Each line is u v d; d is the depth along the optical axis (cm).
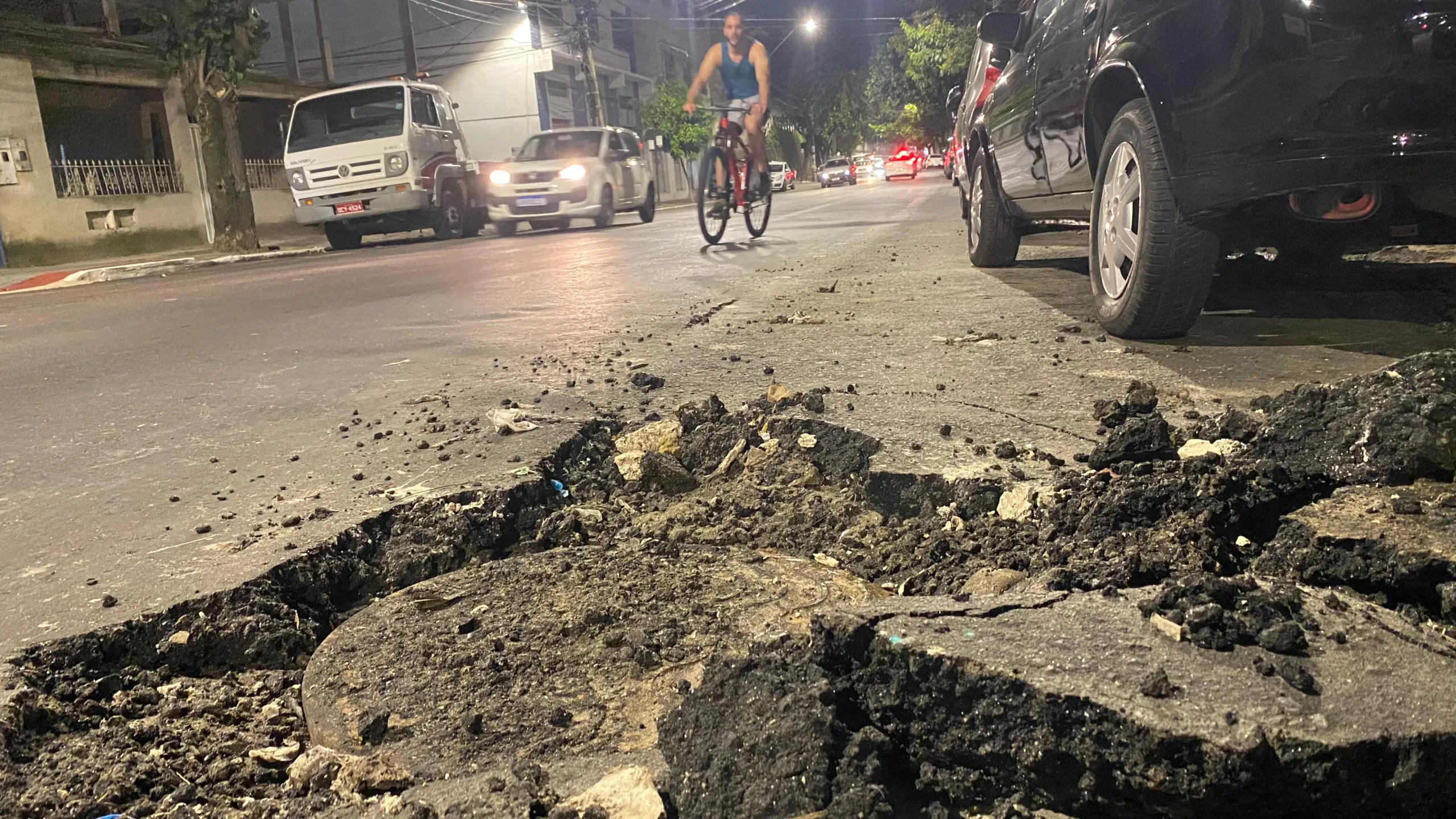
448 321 645
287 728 191
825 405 347
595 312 640
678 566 247
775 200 2772
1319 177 327
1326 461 230
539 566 250
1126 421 285
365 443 349
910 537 252
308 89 2578
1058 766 146
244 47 1789
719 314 593
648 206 2092
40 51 1752
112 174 1908
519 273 954
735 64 1041
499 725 182
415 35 3488
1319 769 133
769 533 269
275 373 502
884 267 805
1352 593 187
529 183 1848
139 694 202
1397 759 135
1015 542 238
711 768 153
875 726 161
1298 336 415
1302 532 200
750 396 376
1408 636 160
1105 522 228
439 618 224
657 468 306
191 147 2100
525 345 525
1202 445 261
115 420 420
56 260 1761
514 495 287
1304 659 154
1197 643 160
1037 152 557
